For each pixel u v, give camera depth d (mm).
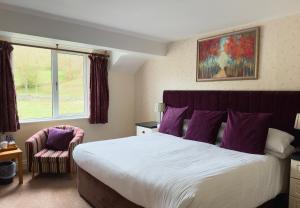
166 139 3160
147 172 1883
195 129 3178
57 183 3193
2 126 3400
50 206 2564
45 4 2598
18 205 2574
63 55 4250
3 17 2691
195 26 3375
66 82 4320
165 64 4469
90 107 4406
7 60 3402
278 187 2363
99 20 3141
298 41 2773
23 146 3768
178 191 1583
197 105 3773
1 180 3102
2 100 3385
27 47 3836
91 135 4590
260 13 2822
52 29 3049
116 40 3686
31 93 3930
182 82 4172
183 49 4121
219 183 1742
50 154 3336
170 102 4242
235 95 3287
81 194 2785
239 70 3328
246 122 2680
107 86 4590
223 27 3424
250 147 2518
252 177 2023
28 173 3539
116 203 2129
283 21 2893
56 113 4207
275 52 2973
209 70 3711
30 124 3826
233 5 2572
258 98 3047
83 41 3332
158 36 3953
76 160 2725
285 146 2439
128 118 5164
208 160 2223
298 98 2672
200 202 1533
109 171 2115
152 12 2820
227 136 2762
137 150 2568
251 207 2008
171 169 1939
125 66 4797
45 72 4055
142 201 1778
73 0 2479
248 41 3213
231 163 2111
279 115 2846
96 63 4414
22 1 2516
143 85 5000
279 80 2947
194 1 2469
